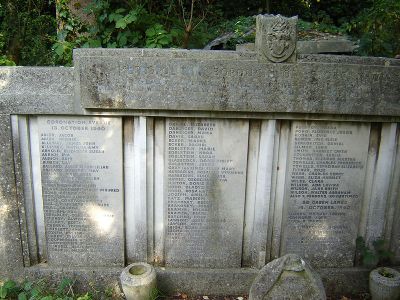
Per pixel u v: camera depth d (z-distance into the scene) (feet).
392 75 11.15
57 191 12.19
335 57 11.02
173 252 12.82
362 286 13.01
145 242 12.64
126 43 16.74
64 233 12.56
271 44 10.73
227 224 12.60
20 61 20.93
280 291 9.95
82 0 18.95
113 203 12.32
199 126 11.78
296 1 32.30
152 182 12.19
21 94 11.22
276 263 10.35
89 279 12.69
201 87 11.05
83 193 12.22
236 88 11.07
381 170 12.35
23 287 12.41
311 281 9.97
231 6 32.91
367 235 12.91
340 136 12.02
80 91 11.06
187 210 12.48
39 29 22.31
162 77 10.97
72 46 17.12
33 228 12.46
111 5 17.19
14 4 21.93
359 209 12.67
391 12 16.17
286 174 12.28
